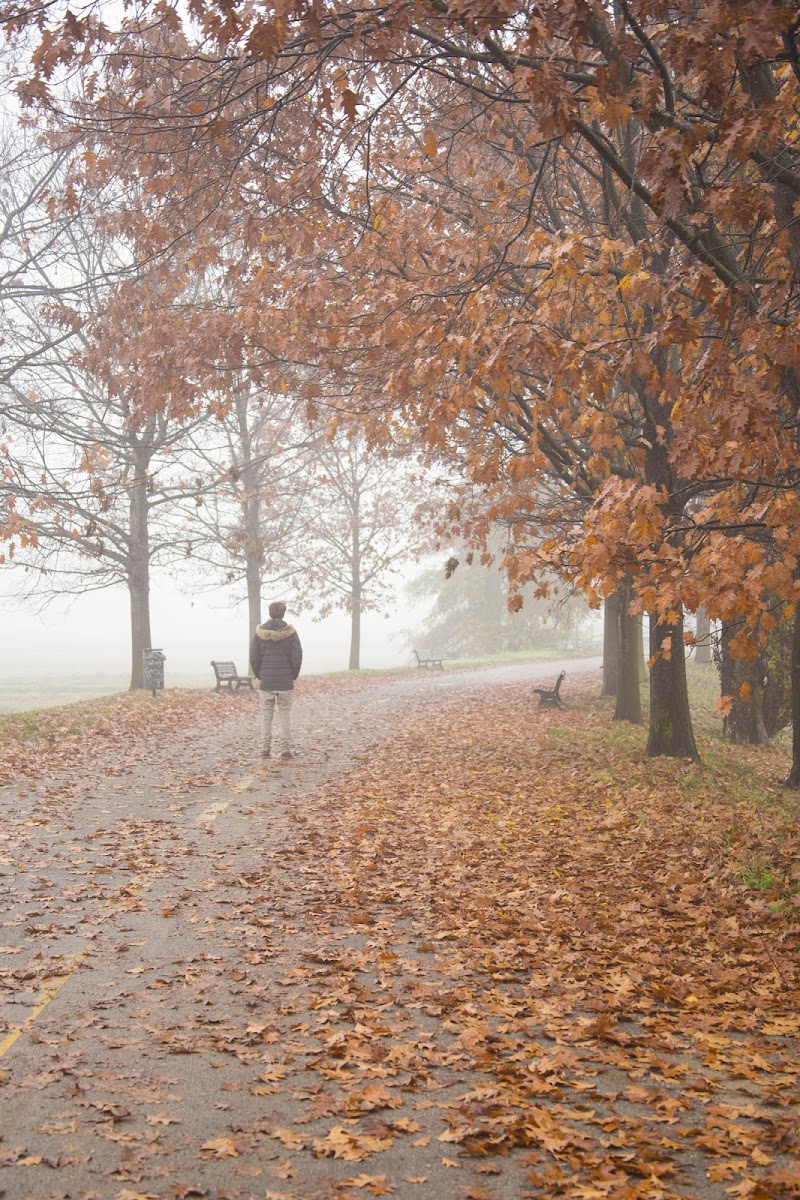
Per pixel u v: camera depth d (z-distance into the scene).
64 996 5.39
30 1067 4.42
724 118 6.05
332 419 11.70
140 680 27.22
